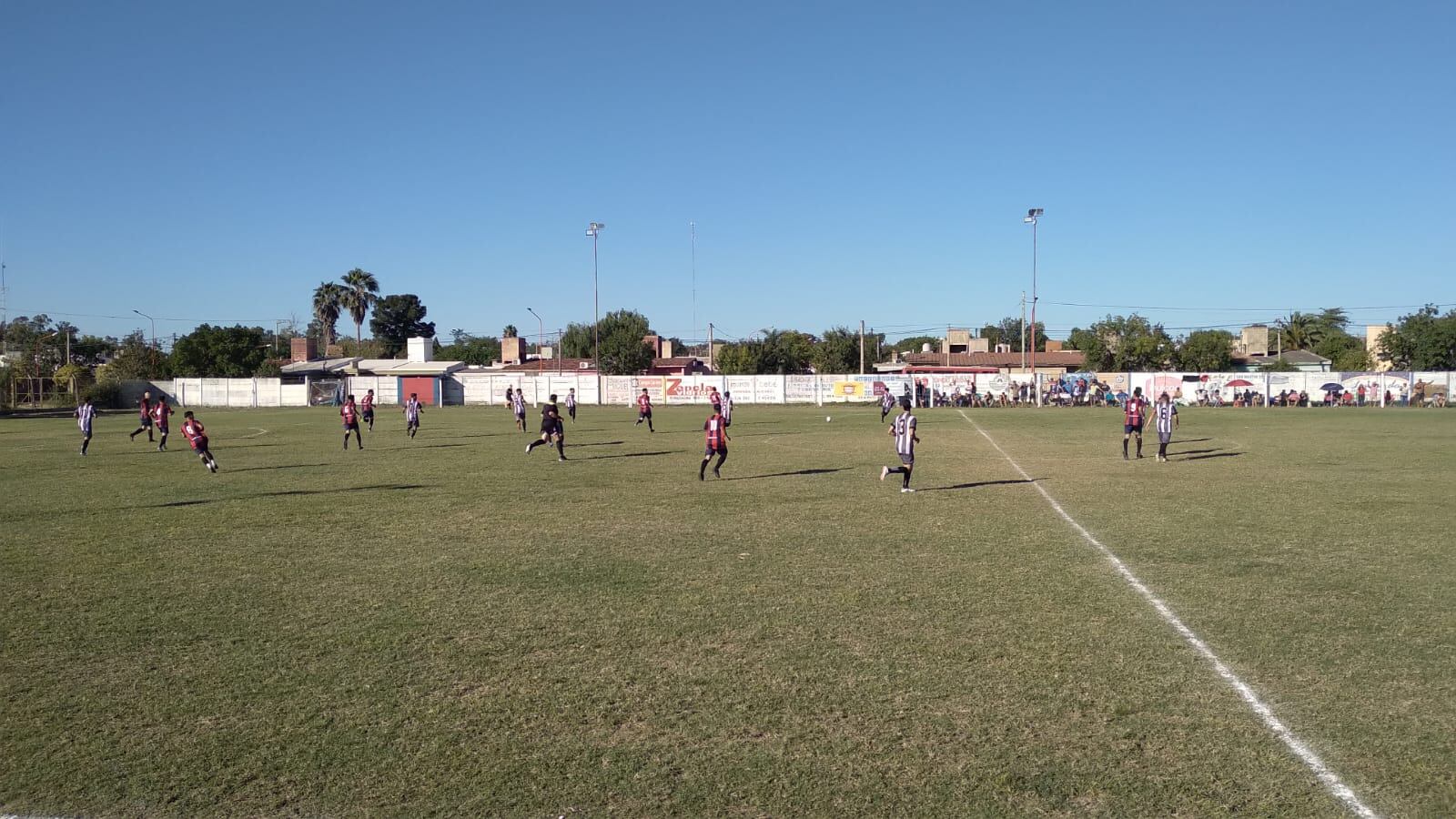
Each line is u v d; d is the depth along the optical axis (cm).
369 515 1510
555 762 537
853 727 582
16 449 3184
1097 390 6588
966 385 6725
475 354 13100
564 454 2709
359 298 10719
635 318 10800
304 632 809
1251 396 6334
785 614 851
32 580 1029
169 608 897
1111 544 1193
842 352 9100
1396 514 1432
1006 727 579
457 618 851
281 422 5009
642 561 1112
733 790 499
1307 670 678
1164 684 651
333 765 536
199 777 524
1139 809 474
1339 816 464
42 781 522
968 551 1153
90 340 9625
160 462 2581
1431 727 570
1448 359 7912
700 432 3803
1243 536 1246
